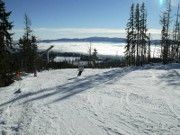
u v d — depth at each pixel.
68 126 12.05
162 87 23.78
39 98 19.80
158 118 13.03
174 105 15.97
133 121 12.61
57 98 19.56
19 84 30.31
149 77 32.31
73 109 15.57
